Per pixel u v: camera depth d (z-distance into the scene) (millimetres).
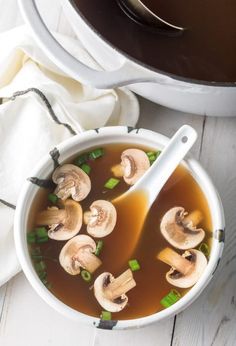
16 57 686
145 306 613
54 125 672
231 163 693
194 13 647
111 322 598
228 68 631
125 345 657
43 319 664
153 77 578
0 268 657
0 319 665
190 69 627
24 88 667
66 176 640
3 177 663
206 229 626
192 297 602
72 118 666
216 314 663
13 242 663
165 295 615
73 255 624
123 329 599
